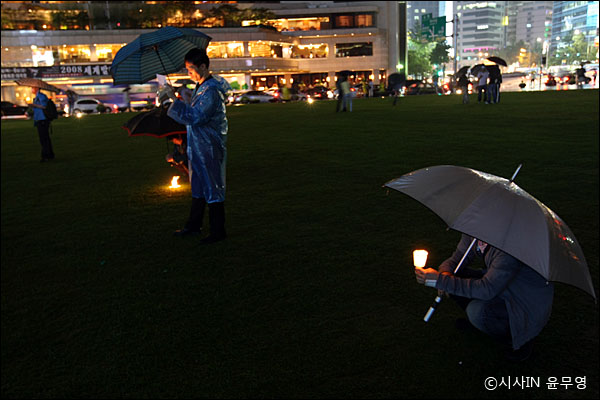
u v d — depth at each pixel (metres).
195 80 4.77
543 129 12.05
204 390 2.75
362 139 11.91
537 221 2.21
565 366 2.84
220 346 3.17
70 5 60.16
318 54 69.69
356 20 70.12
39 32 55.84
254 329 3.35
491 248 2.69
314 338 3.20
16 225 6.19
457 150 9.53
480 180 2.40
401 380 2.76
